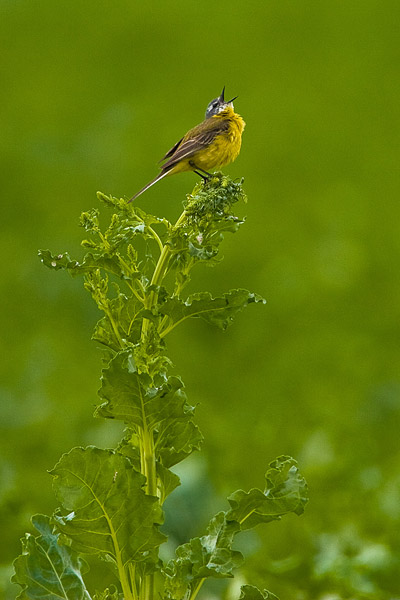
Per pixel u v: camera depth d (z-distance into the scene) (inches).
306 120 1084.5
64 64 1232.2
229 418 500.4
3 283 714.8
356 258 775.1
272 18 1307.8
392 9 1342.3
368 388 548.4
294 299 711.1
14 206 866.1
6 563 306.7
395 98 1149.7
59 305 696.4
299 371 593.0
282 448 426.0
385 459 439.8
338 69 1210.6
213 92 1141.1
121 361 165.5
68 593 173.0
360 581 277.0
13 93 1148.5
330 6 1325.0
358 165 991.0
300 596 272.1
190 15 1320.1
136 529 168.7
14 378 570.6
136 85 1155.3
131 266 177.8
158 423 175.0
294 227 844.6
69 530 168.1
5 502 333.7
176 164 343.9
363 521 336.5
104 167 961.5
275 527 331.3
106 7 1360.7
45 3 1385.3
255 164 987.3
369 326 685.3
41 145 981.2
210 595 282.5
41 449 432.5
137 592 174.7
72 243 804.0
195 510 331.9
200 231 177.9
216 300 170.6
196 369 607.5
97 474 165.8
